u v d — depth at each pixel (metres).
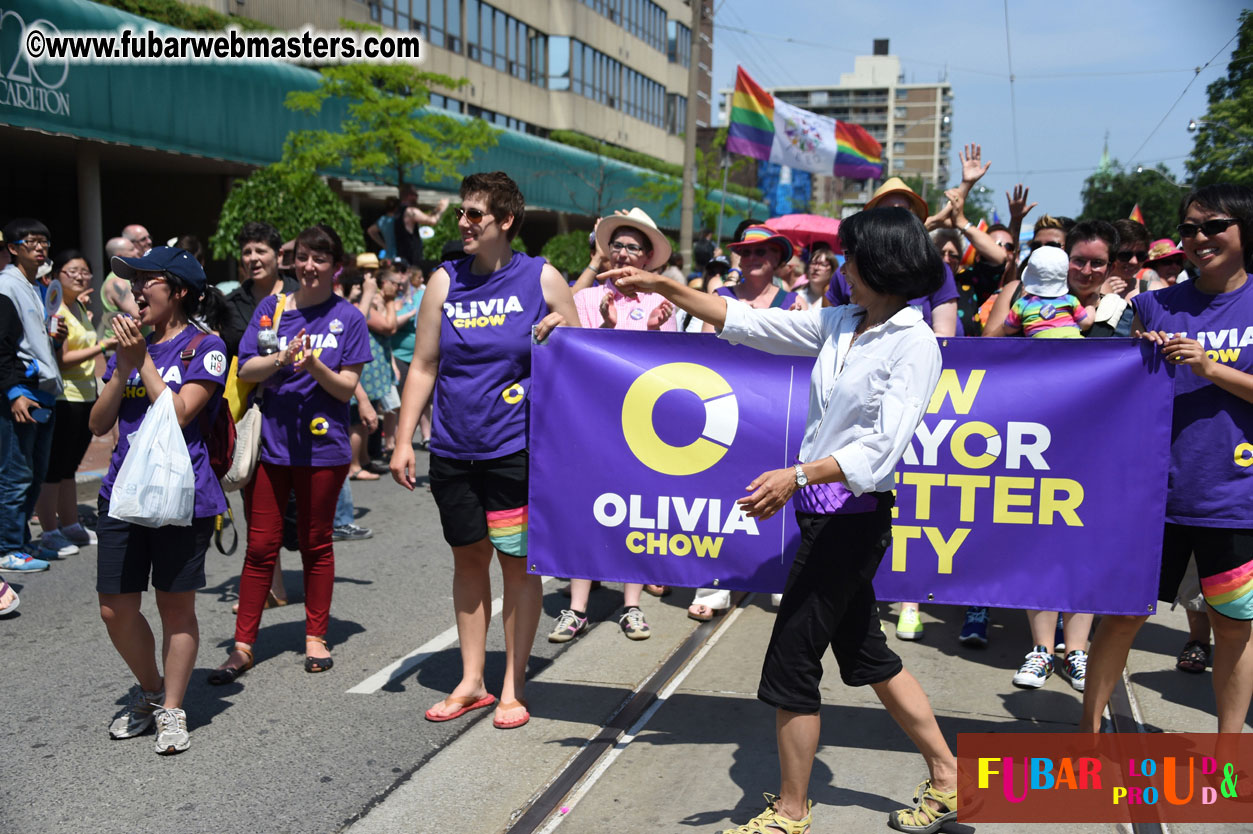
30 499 6.06
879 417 2.62
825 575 2.74
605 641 4.87
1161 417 3.34
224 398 3.75
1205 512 3.26
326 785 3.35
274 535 4.43
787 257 5.52
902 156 160.62
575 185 29.38
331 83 15.59
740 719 3.88
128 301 6.78
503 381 3.76
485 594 4.04
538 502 3.77
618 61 38.19
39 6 11.27
